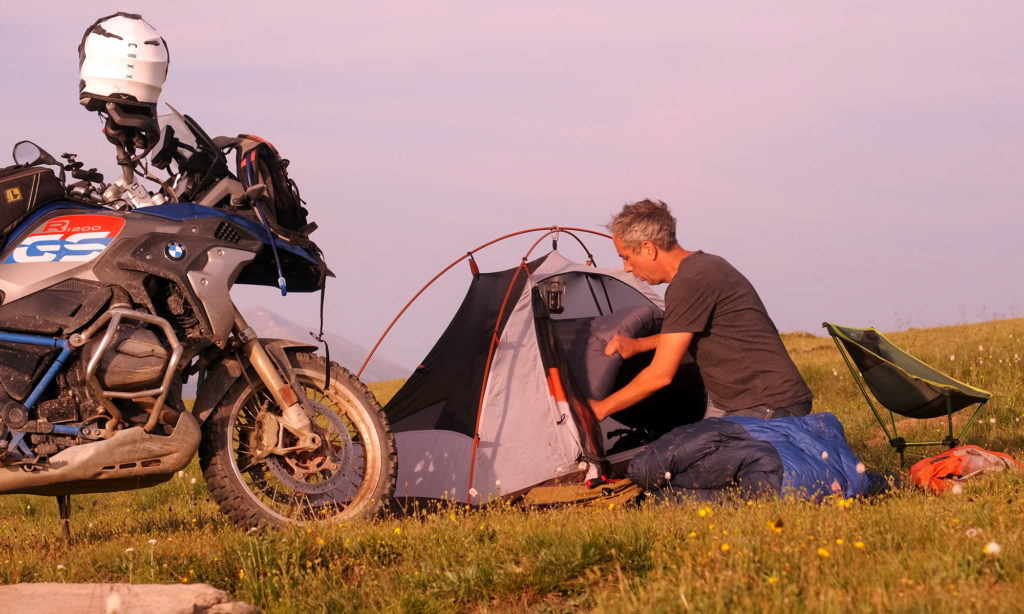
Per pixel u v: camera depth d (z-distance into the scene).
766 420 5.12
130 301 4.04
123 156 4.48
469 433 5.71
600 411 5.60
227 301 4.22
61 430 3.83
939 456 5.12
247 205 4.58
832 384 12.59
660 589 2.76
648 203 5.68
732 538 3.17
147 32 4.36
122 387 3.93
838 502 3.86
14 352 3.82
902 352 6.30
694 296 5.30
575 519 4.11
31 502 8.42
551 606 3.05
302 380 4.62
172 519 5.64
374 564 3.62
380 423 4.67
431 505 5.45
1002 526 3.18
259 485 4.61
